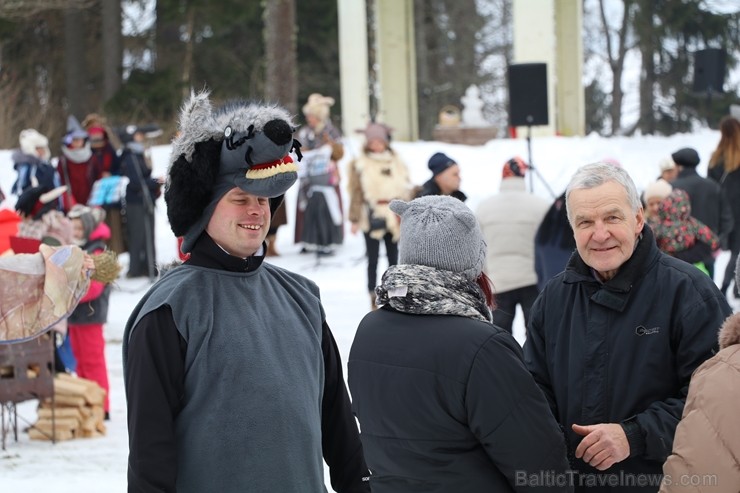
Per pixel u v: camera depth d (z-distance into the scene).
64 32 33.09
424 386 3.30
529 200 7.98
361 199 11.22
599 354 3.75
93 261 5.58
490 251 7.98
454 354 3.27
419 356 3.32
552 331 3.92
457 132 23.97
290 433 3.07
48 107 31.25
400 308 3.41
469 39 42.78
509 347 3.30
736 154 11.16
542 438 3.25
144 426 2.95
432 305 3.36
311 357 3.23
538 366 3.97
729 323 3.11
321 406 3.37
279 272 3.36
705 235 8.62
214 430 3.02
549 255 7.54
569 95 24.17
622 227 3.69
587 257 3.74
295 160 3.24
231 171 3.13
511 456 3.23
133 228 14.34
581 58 24.12
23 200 7.62
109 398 8.48
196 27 33.69
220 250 3.18
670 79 37.84
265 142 3.06
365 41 22.84
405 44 25.28
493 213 7.98
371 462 3.48
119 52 31.48
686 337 3.63
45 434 7.40
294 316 3.25
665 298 3.70
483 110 44.22
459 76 42.44
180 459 3.03
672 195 8.67
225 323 3.09
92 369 7.88
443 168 8.61
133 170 14.23
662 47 36.94
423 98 39.25
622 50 38.72
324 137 15.03
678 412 3.57
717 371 2.99
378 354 3.42
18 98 31.45
